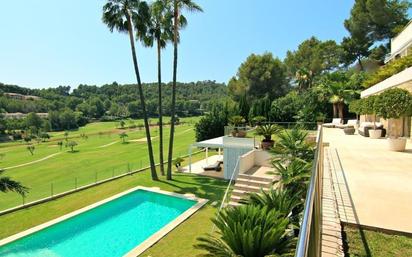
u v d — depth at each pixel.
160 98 20.81
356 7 34.91
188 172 20.62
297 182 9.12
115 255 10.24
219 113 30.95
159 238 10.57
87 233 12.08
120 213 14.27
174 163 22.06
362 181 5.97
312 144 11.17
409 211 4.27
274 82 42.59
